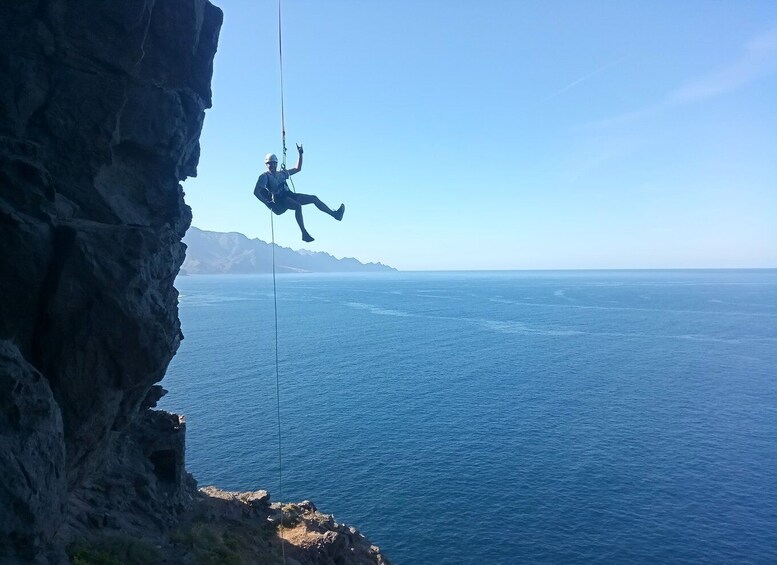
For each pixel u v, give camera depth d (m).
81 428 15.62
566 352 161.75
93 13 15.70
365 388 114.19
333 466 70.25
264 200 18.59
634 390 113.81
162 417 29.00
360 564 30.84
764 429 88.06
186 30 17.95
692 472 70.19
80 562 15.53
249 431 83.25
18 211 14.14
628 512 59.22
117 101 16.44
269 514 32.59
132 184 17.84
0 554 11.05
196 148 22.25
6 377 11.89
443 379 124.12
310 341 182.62
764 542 53.75
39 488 11.95
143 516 22.39
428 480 66.44
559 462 72.88
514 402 103.56
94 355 15.28
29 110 15.27
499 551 51.53
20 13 15.13
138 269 15.84
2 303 13.99
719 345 174.38
